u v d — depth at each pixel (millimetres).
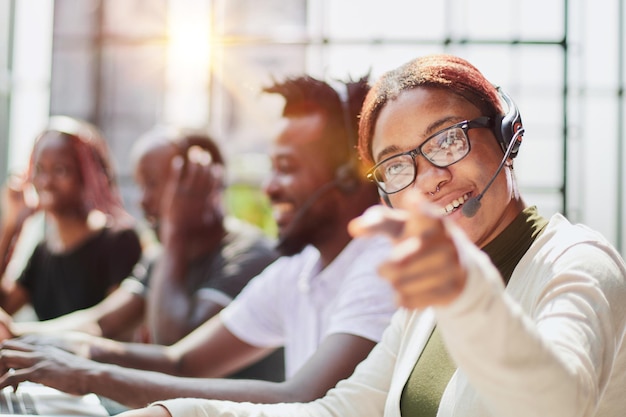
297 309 1398
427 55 861
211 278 1950
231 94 4613
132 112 4723
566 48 3846
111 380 1075
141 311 2246
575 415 539
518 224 827
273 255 2018
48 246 2580
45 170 2461
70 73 4766
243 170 4676
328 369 1098
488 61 3906
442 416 786
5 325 1521
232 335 1455
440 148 798
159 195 2371
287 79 1363
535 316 685
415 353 881
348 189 1331
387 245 1214
